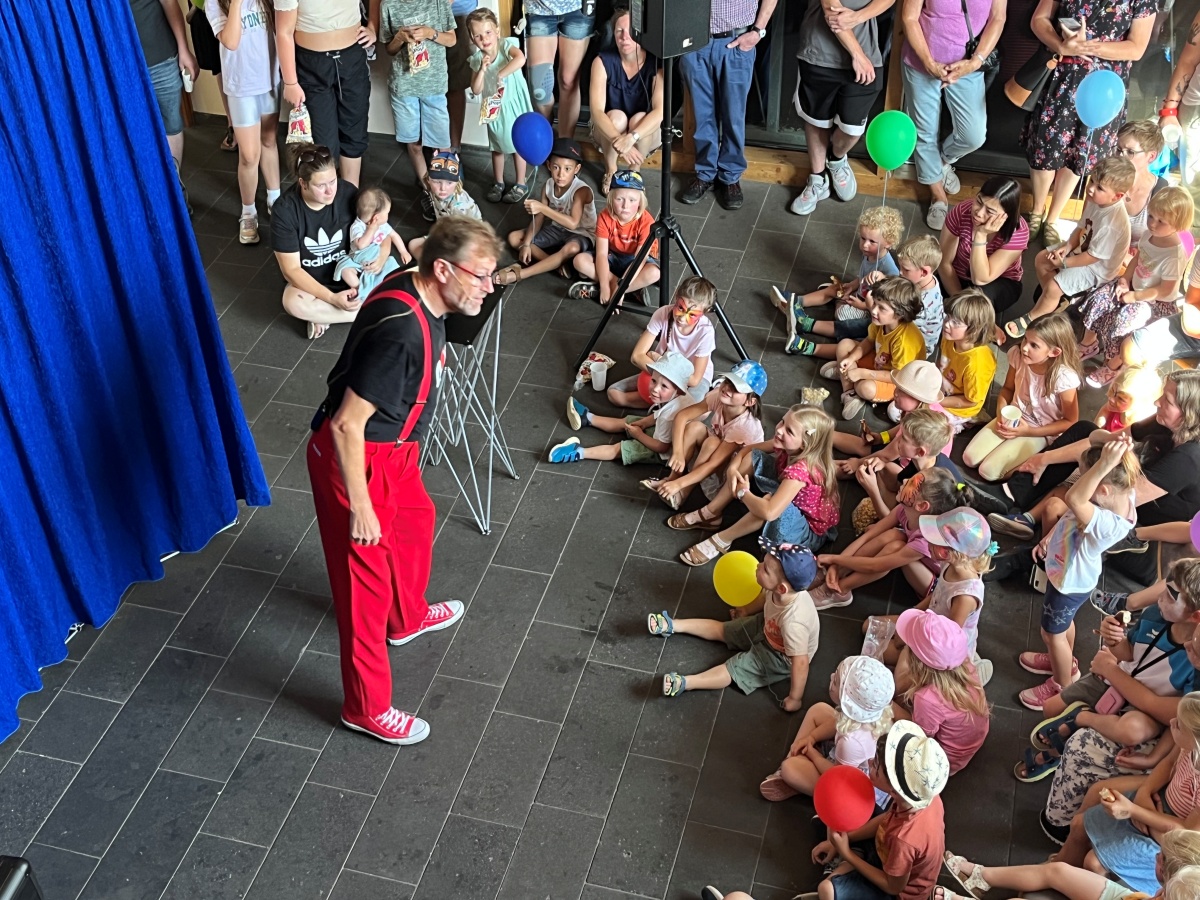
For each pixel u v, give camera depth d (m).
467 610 4.61
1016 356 5.08
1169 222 5.10
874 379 5.33
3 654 4.07
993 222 5.51
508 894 3.71
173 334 4.38
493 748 4.13
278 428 5.44
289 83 6.03
